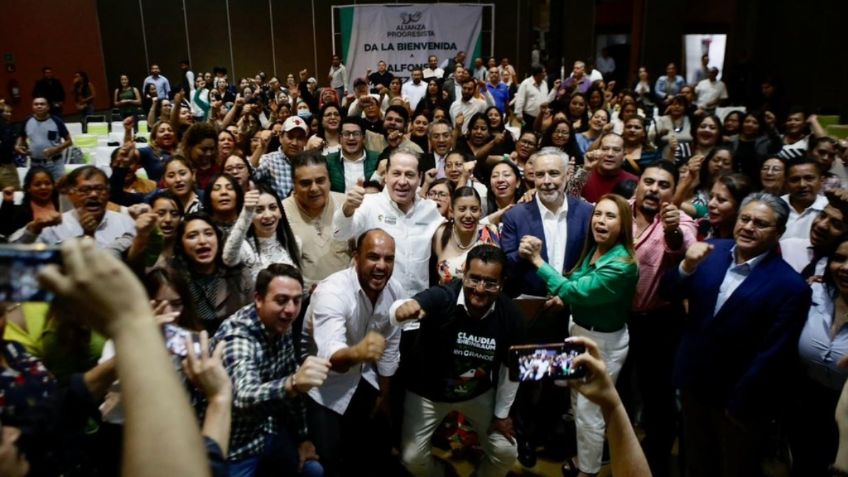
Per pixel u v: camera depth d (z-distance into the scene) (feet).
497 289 8.47
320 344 8.57
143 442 1.71
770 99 38.27
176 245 10.08
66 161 22.53
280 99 32.50
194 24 56.75
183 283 7.98
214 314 10.18
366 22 45.88
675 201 12.96
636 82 52.08
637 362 10.89
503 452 9.37
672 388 10.76
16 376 4.66
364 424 10.24
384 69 42.80
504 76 38.50
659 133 23.36
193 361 4.07
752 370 8.31
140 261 9.66
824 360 8.45
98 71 56.70
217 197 11.27
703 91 38.01
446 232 11.53
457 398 9.13
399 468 10.71
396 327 9.62
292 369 8.70
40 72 49.37
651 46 53.06
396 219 11.22
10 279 1.84
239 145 20.25
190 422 1.81
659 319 10.67
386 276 8.80
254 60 57.57
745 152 20.22
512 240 11.53
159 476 1.69
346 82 46.55
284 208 12.12
